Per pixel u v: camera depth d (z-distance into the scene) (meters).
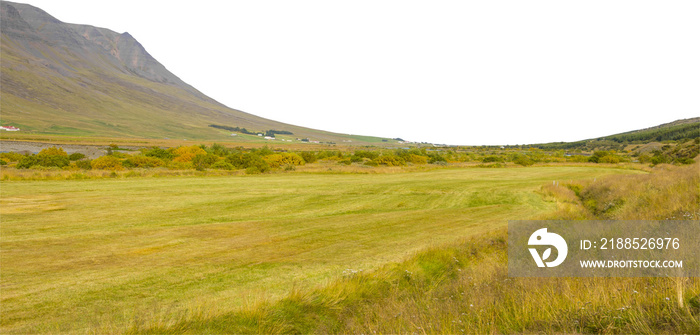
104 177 25.89
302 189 26.00
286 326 5.88
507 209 21.27
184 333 5.46
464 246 11.44
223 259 10.07
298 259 10.35
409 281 8.48
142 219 15.09
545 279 6.45
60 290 7.36
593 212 18.31
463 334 4.71
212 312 6.26
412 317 5.57
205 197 21.08
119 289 7.56
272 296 7.32
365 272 8.95
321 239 12.87
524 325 4.67
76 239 11.46
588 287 5.37
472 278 7.98
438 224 16.19
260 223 15.30
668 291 4.58
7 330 5.59
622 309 4.38
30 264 8.92
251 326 5.81
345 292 7.33
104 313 6.34
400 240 13.05
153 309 6.56
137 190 21.75
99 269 8.79
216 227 14.16
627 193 18.72
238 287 7.95
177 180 26.88
